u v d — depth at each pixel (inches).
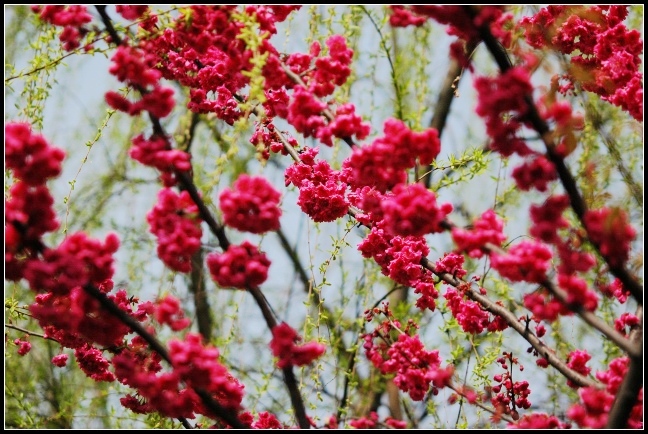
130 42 168.7
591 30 202.1
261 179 149.5
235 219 148.7
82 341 205.6
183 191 162.4
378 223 200.7
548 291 165.2
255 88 159.3
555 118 146.6
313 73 170.6
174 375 159.0
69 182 215.2
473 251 152.1
